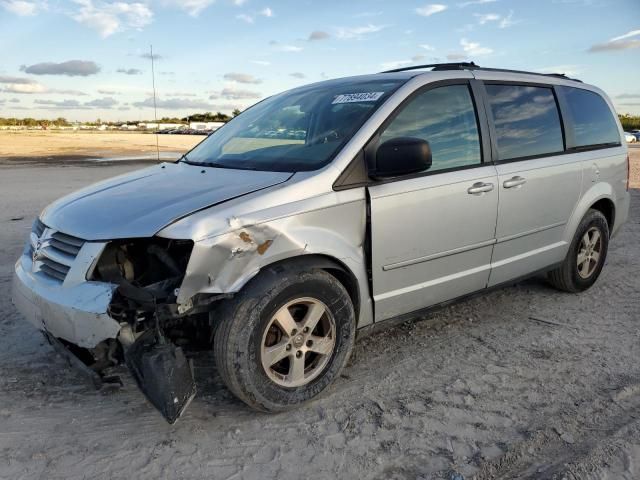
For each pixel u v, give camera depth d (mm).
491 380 3756
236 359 3037
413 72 4262
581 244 5355
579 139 5215
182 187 3445
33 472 2799
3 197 12125
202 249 2861
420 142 3414
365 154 3562
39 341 4277
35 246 3445
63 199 3746
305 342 3326
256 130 4348
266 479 2773
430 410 3385
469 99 4281
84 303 2900
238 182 3408
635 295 5520
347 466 2871
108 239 2980
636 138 57000
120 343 2996
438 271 4012
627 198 5945
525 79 4812
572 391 3605
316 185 3336
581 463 2863
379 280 3662
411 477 2785
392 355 4133
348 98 4039
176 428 3199
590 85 5676
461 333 4543
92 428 3186
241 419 3291
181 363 2918
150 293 2881
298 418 3303
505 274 4559
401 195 3652
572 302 5297
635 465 2865
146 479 2768
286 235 3156
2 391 3549
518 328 4660
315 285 3277
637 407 3420
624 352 4199
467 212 4051
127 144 42562
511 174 4371
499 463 2887
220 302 3088
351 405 3443
